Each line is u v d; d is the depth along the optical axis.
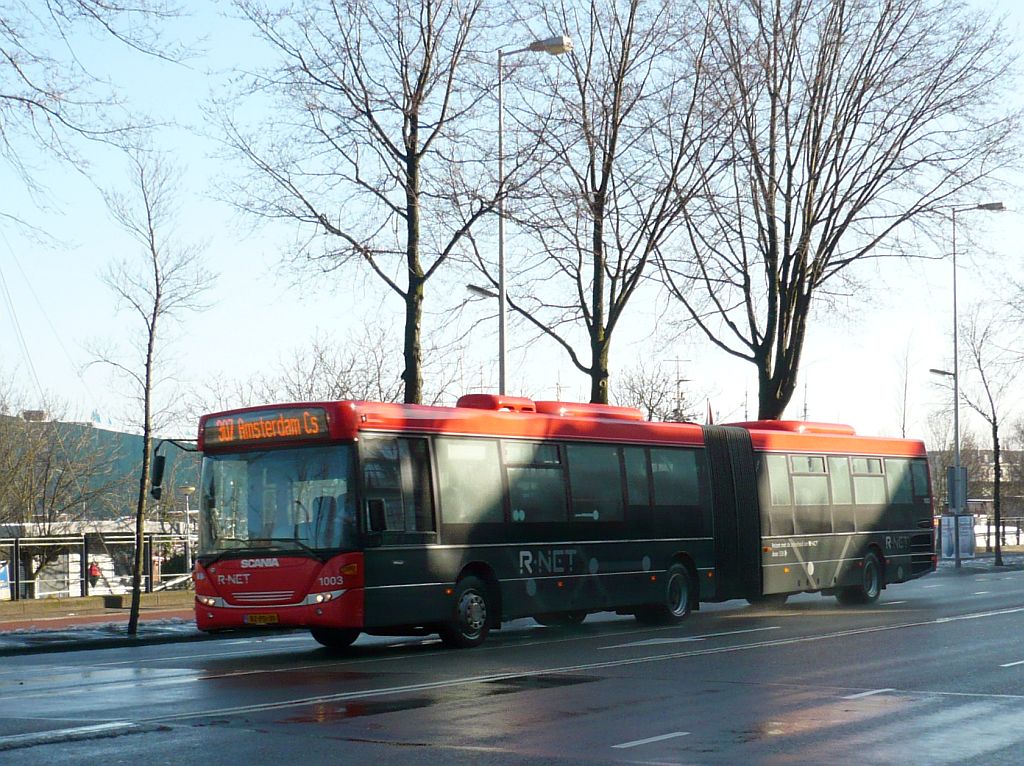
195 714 12.10
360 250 25.25
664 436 24.05
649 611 23.70
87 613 29.75
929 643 18.77
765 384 33.56
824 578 27.61
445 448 19.64
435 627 19.69
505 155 25.70
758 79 31.55
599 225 28.64
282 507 18.55
